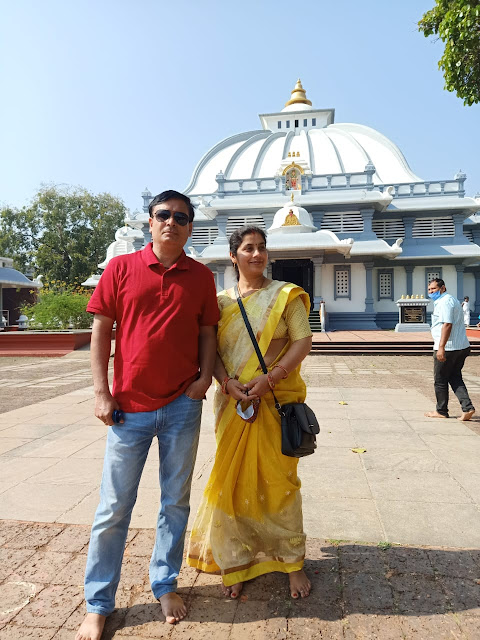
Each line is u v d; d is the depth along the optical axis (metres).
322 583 2.57
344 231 25.61
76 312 19.88
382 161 32.22
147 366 2.31
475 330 17.67
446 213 26.52
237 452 2.57
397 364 13.04
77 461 4.64
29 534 3.14
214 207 25.80
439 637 2.14
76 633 2.20
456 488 3.85
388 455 4.72
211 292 2.54
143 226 28.06
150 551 2.92
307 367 12.38
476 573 2.62
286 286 2.64
